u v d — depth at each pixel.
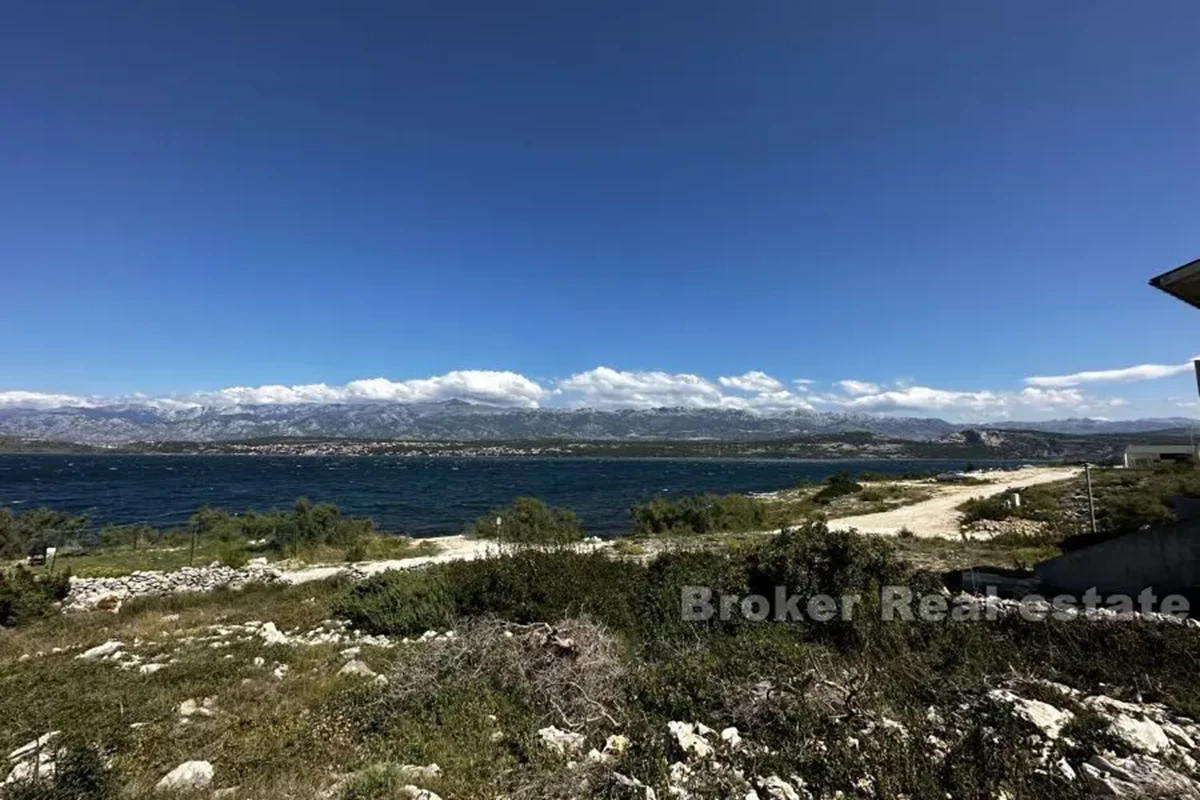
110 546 31.98
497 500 68.25
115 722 7.60
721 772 5.23
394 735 6.86
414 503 64.94
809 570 10.94
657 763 5.36
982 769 5.00
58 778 5.66
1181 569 11.87
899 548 20.94
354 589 14.98
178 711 8.11
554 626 9.50
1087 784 4.92
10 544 28.55
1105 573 13.08
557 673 7.73
